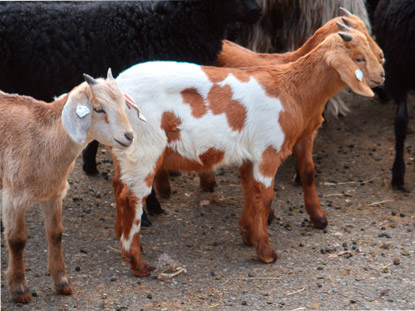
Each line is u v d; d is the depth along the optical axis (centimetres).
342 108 752
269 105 445
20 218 385
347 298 412
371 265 461
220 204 583
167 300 409
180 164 444
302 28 649
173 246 494
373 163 673
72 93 357
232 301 408
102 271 448
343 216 554
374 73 442
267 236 464
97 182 614
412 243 498
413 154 688
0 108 390
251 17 556
